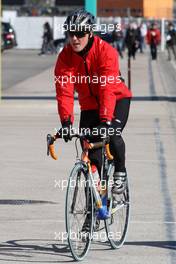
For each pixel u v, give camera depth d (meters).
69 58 11.12
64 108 10.98
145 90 41.97
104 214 11.08
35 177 17.31
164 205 14.55
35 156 20.22
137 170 18.22
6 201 14.90
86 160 10.84
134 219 13.45
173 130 25.31
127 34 74.00
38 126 26.42
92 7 36.41
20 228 12.84
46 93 40.72
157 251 11.47
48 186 16.31
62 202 14.84
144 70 59.41
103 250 11.46
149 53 90.38
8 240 12.05
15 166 18.77
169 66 65.31
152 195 15.45
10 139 23.34
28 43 100.25
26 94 40.00
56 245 11.73
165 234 12.46
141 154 20.55
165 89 42.69
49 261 10.84
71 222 10.59
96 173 11.20
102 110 10.90
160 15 103.69
